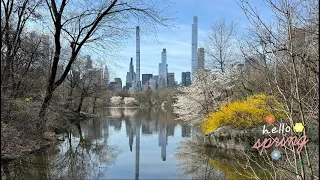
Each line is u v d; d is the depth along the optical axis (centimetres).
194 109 2266
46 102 1513
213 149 1383
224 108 1466
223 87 2034
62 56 2578
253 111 1255
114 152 1423
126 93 9075
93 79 3794
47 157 1223
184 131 2281
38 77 1948
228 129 1343
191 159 1220
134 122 3134
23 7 1410
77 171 1040
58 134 1908
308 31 309
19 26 1512
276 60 351
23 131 1358
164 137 1948
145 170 1062
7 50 1328
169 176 977
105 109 6625
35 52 1773
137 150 1473
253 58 378
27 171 1004
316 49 307
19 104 1379
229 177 913
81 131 2316
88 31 1557
